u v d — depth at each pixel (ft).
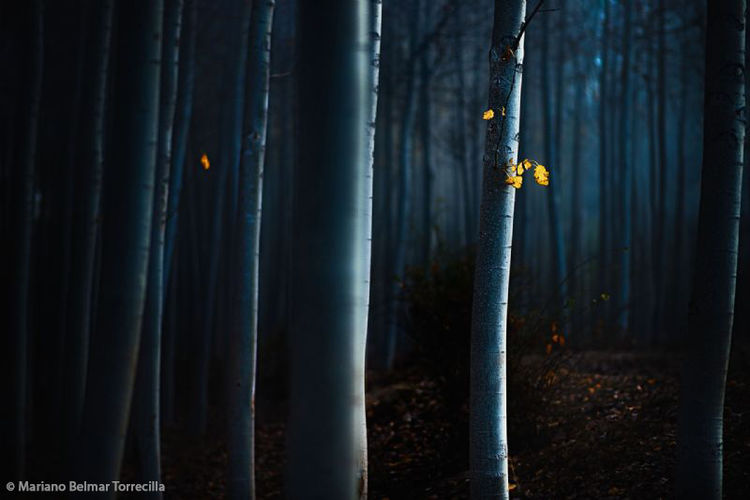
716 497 13.28
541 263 79.56
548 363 22.44
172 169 31.22
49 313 36.45
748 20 22.81
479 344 14.14
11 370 23.63
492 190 14.14
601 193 64.18
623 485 17.10
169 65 20.20
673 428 19.93
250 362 19.21
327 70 9.83
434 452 21.54
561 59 68.33
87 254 27.37
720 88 13.46
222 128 42.04
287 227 61.77
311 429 9.77
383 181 72.02
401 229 47.03
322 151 9.82
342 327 9.83
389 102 60.54
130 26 12.31
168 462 30.45
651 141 67.72
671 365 30.04
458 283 23.53
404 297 25.54
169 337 38.37
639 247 74.90
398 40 56.39
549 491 17.74
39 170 42.22
